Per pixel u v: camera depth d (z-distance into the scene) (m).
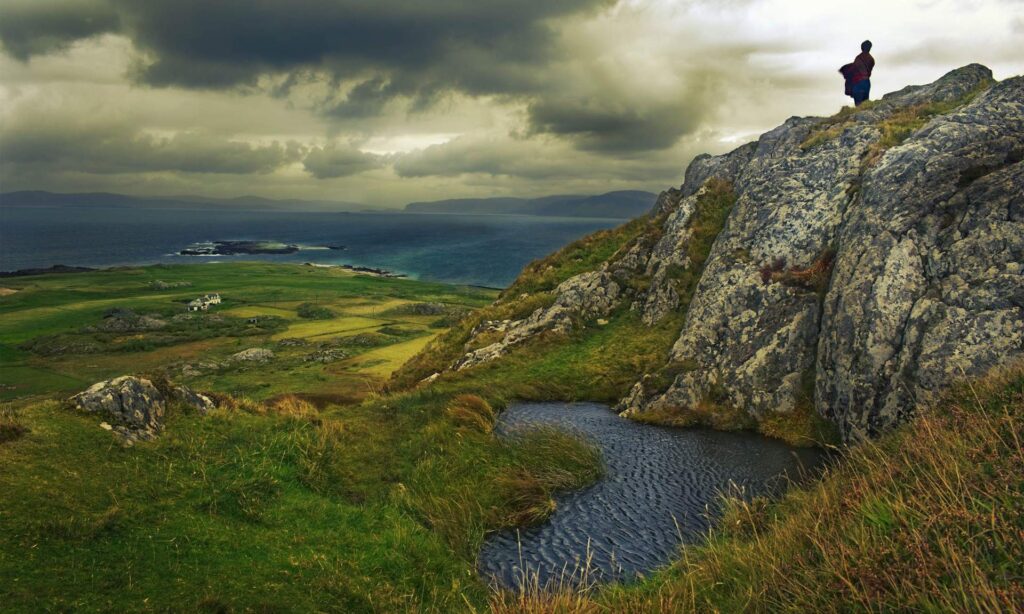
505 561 13.31
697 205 36.81
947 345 17.08
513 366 30.98
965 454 8.12
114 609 9.20
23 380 81.50
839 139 29.06
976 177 19.94
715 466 18.33
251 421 18.14
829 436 19.78
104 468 13.15
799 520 9.53
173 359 95.31
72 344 104.44
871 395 18.44
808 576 7.36
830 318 21.45
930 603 5.79
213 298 157.12
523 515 15.31
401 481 16.91
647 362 28.14
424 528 14.43
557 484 17.22
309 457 16.84
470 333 39.69
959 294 17.78
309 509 14.17
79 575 9.77
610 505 15.91
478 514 15.38
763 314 24.48
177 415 16.80
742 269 26.86
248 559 11.44
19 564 9.58
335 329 123.19
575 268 44.06
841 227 24.62
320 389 65.19
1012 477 7.02
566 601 9.20
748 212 30.06
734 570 9.15
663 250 36.31
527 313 37.62
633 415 23.86
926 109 29.33
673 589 9.23
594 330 33.59
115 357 98.12
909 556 6.68
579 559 13.20
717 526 14.06
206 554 11.30
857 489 9.00
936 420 9.93
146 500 12.62
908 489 7.98
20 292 171.38
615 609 9.18
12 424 13.19
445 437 19.98
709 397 23.52
